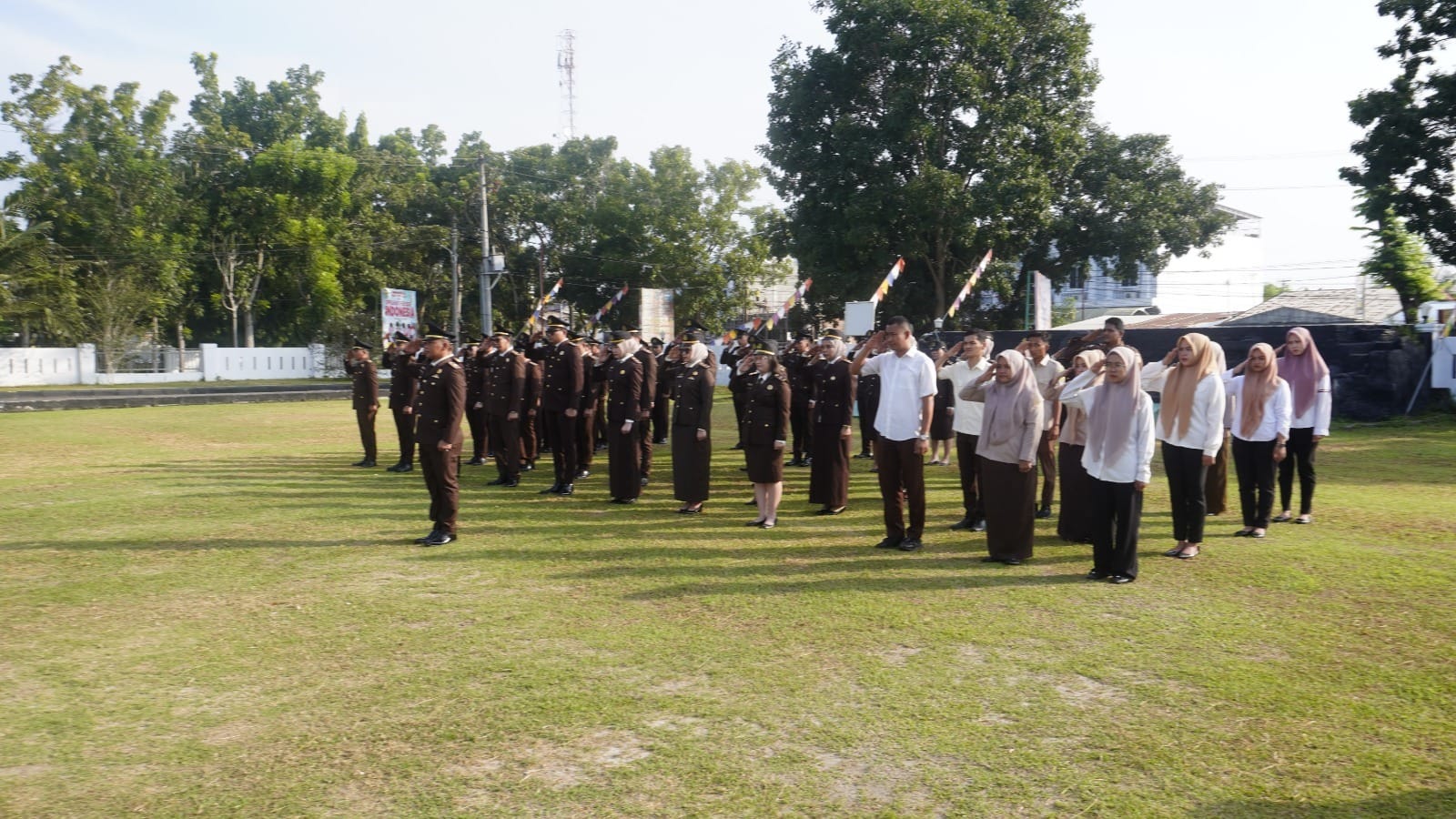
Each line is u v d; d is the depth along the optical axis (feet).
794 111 101.09
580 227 165.27
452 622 19.16
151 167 136.77
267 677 16.22
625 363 33.19
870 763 12.90
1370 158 76.23
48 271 123.95
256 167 143.84
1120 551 21.63
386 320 133.08
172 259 134.92
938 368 42.14
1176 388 23.77
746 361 44.45
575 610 19.97
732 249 160.25
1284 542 25.49
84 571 23.38
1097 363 22.25
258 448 52.06
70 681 16.08
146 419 71.92
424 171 168.55
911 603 20.21
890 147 95.71
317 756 13.23
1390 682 15.33
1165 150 100.99
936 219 93.04
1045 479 30.35
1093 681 15.71
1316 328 57.52
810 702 14.98
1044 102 97.60
